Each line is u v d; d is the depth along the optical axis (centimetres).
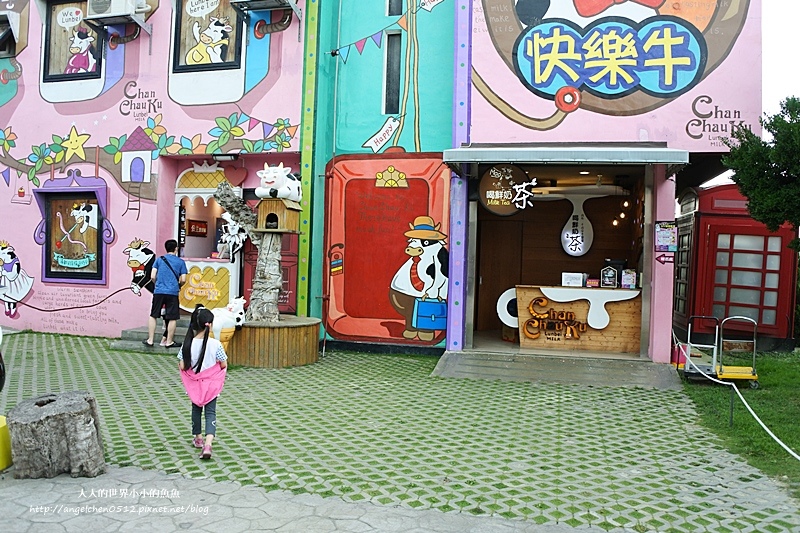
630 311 1052
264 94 1161
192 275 1218
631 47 967
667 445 627
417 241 1138
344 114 1184
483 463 566
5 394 792
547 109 992
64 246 1289
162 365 985
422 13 1148
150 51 1226
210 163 1232
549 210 1337
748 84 938
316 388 858
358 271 1162
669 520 450
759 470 556
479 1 1019
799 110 723
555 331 1079
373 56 1171
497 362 990
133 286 1231
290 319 1080
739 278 1190
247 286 1220
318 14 1136
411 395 827
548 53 993
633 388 879
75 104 1270
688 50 952
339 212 1173
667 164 942
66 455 513
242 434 640
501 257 1355
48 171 1288
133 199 1233
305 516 444
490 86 1012
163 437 623
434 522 437
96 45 1260
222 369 586
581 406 780
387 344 1147
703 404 784
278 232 1023
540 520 445
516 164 1044
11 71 1312
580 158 880
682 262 1310
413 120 1146
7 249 1319
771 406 772
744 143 779
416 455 585
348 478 520
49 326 1294
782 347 1178
